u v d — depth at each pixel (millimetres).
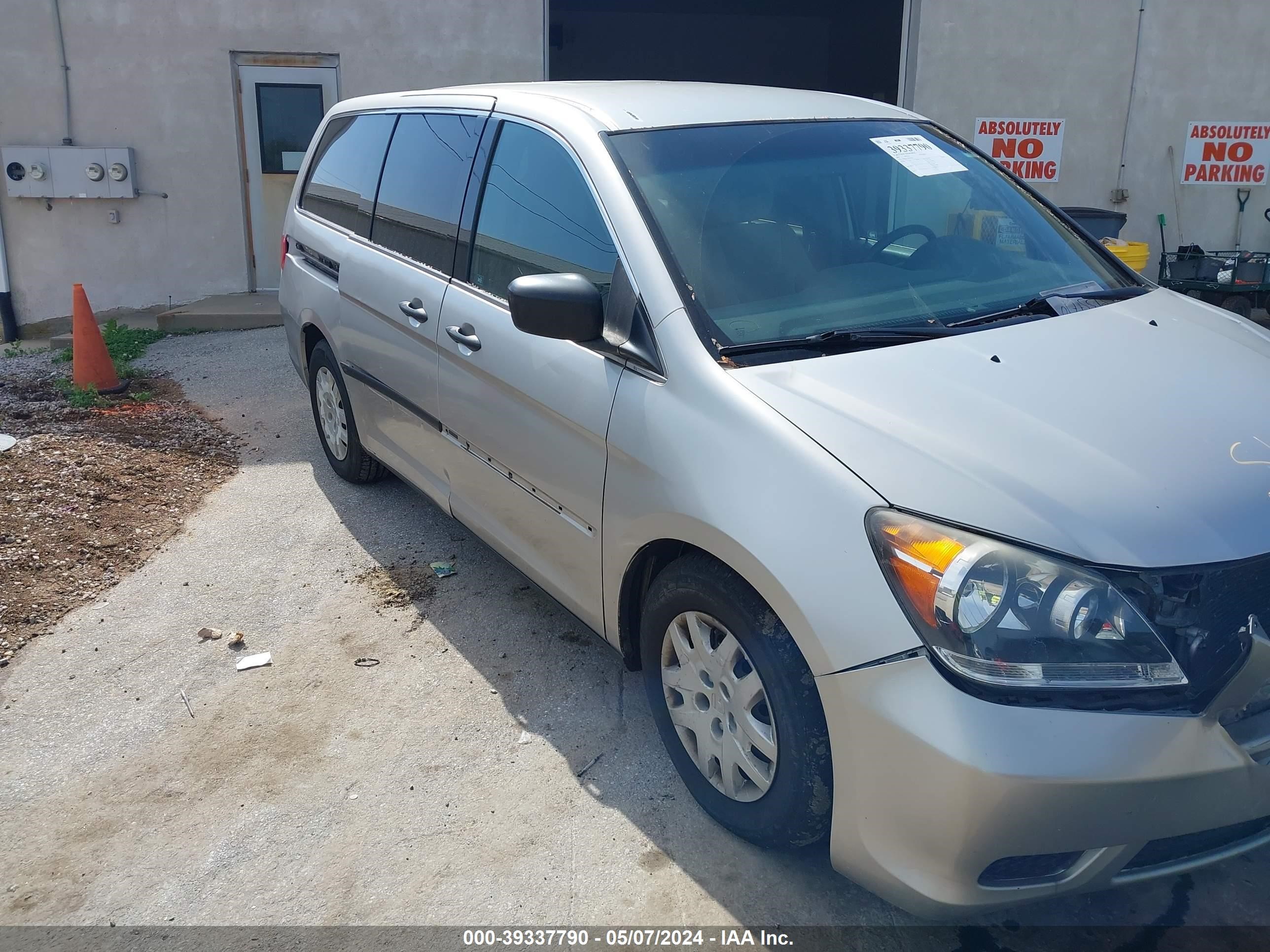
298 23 9688
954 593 2025
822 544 2197
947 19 10219
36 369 8070
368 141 4625
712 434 2477
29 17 9320
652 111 3311
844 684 2141
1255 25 10180
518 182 3432
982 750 1961
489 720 3256
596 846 2703
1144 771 1951
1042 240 3434
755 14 17844
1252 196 10609
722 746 2627
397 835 2766
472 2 9836
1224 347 2854
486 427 3430
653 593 2752
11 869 2674
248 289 10227
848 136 3439
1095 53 10281
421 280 3842
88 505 4879
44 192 9586
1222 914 2449
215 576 4258
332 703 3365
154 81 9633
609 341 2795
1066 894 2125
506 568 4289
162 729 3244
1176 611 2002
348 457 5020
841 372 2512
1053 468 2170
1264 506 2141
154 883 2619
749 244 2936
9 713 3334
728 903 2508
